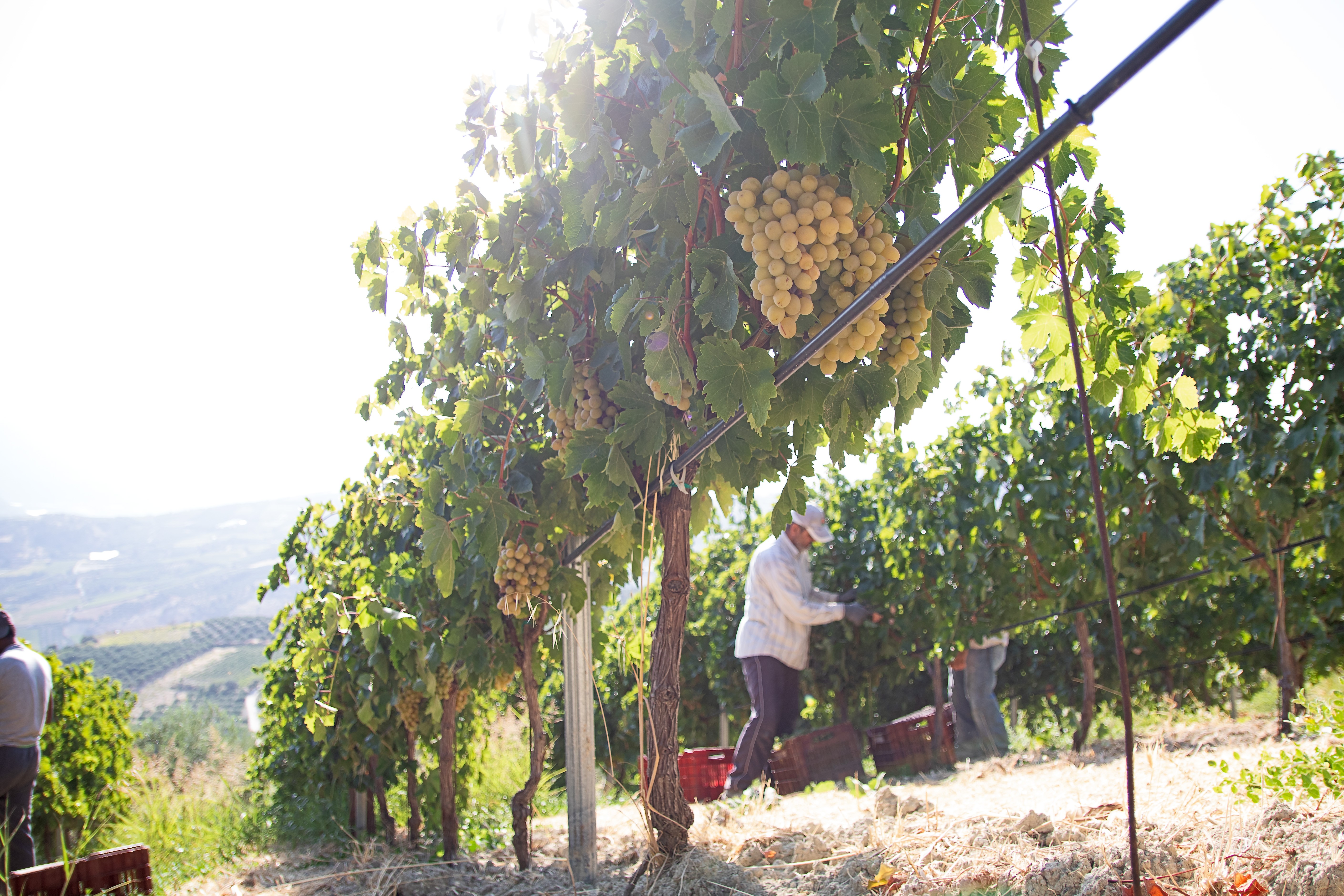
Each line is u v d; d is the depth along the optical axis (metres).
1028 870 2.59
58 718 6.85
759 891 2.90
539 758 4.17
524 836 4.13
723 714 8.65
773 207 2.00
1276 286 5.48
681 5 2.12
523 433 4.01
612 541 3.31
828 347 2.18
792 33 1.89
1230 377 5.61
